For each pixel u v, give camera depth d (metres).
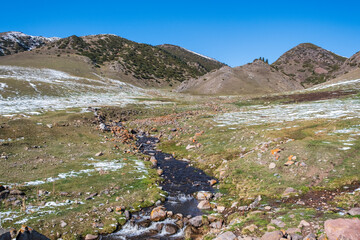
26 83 85.38
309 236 12.27
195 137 44.88
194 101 103.81
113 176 26.47
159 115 71.81
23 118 47.28
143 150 41.53
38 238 13.20
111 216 18.53
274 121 49.69
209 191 24.27
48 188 22.25
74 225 17.08
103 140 42.84
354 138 30.19
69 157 31.73
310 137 33.16
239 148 35.19
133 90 126.69
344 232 11.10
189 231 16.88
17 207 18.61
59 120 50.09
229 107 83.25
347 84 104.69
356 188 19.56
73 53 177.12
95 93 99.19
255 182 23.98
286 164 25.47
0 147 31.38
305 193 20.09
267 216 16.25
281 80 186.88
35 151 32.47
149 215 19.31
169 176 28.86
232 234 14.18
